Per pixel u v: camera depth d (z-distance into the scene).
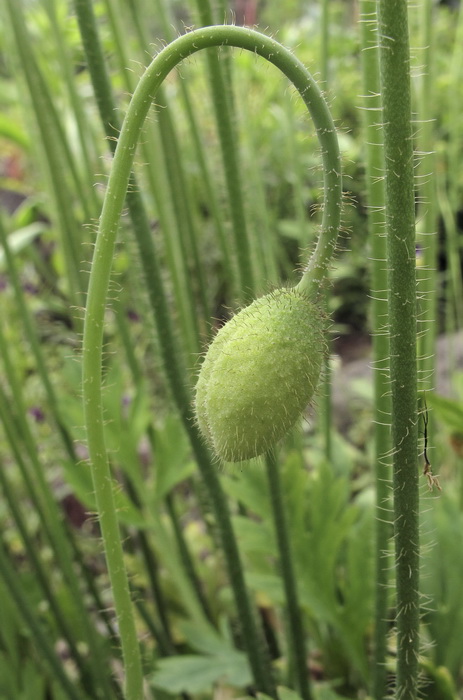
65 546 0.26
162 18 0.26
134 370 0.27
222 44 0.15
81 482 0.26
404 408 0.16
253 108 0.41
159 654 0.28
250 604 0.24
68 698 0.26
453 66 0.31
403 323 0.16
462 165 0.46
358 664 0.25
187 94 0.27
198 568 0.33
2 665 0.26
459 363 0.50
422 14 0.23
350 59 0.49
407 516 0.17
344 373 0.54
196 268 0.28
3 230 0.26
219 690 0.28
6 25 0.29
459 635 0.25
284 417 0.16
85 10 0.19
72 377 0.26
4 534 0.39
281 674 0.28
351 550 0.25
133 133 0.15
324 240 0.17
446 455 0.37
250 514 0.35
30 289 0.50
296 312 0.17
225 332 0.17
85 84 0.46
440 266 0.58
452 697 0.23
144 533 0.29
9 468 0.42
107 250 0.16
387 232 0.15
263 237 0.31
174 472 0.27
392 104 0.15
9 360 0.25
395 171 0.15
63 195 0.28
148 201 0.35
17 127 0.44
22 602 0.25
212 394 0.17
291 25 0.48
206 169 0.27
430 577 0.25
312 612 0.25
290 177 0.49
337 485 0.25
